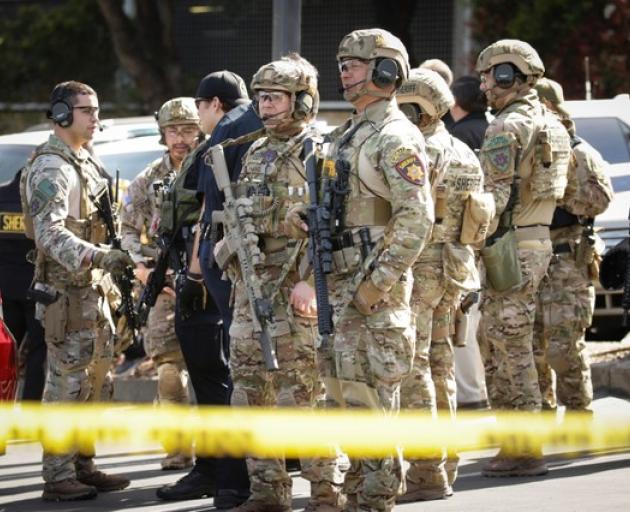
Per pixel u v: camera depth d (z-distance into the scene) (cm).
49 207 2655
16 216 3462
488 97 2853
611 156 4506
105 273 2773
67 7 8625
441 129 2600
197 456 2766
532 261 2817
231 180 2580
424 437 2555
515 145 2750
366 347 2131
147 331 3222
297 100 2394
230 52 8106
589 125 4603
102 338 2783
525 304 2817
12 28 8819
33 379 3275
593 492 2608
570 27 6391
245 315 2427
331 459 2384
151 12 7762
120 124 4516
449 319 2675
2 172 4225
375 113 2173
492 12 6844
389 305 2142
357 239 2134
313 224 2147
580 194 3006
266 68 2389
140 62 7738
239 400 2439
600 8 6369
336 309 2145
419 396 2538
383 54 2161
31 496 2852
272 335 2377
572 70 6419
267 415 2431
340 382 2153
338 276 2158
